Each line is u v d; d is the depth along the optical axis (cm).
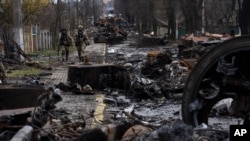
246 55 670
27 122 687
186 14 4794
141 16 7325
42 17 5203
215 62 687
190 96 711
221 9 4947
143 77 1609
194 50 2212
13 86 905
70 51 3916
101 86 1609
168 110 1229
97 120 1015
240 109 686
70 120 923
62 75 2069
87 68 1616
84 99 1411
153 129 765
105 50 4003
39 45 4562
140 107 1288
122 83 1584
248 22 874
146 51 3894
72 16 6925
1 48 2667
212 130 679
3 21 3825
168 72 1688
